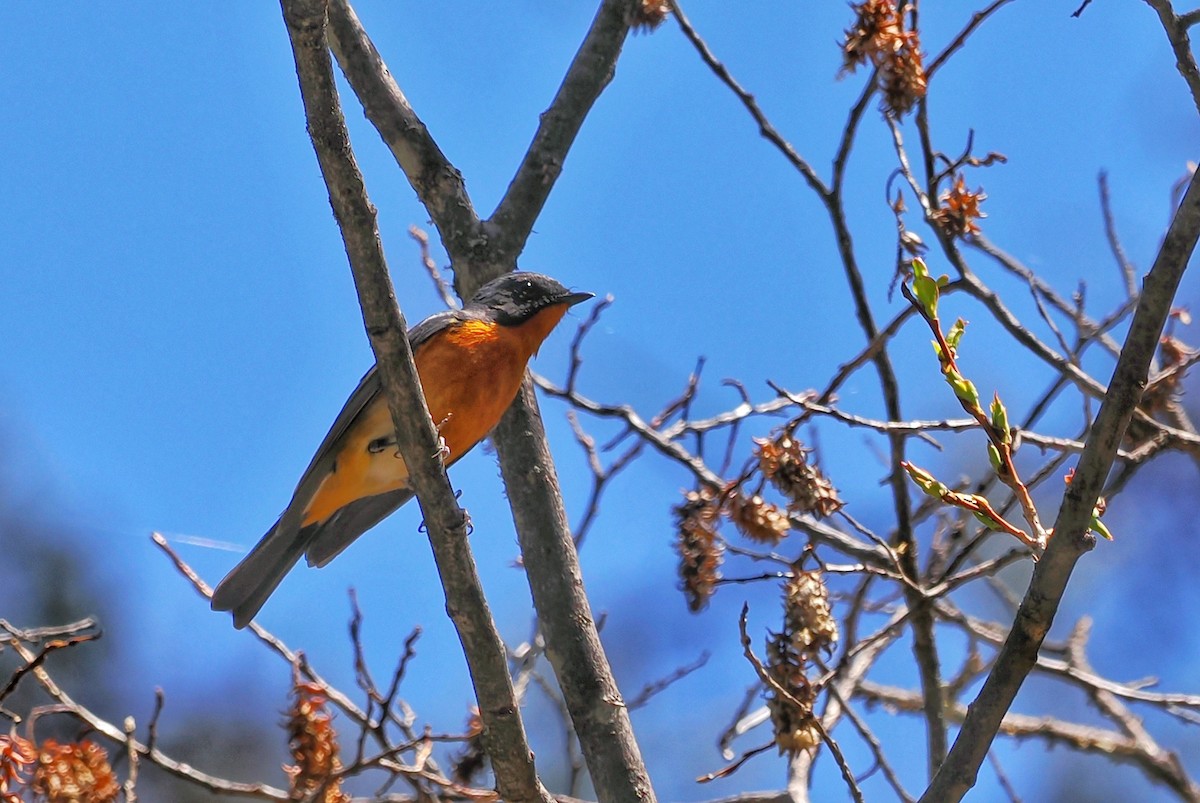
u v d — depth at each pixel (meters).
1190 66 7.04
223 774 14.85
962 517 12.77
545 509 10.31
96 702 14.61
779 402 11.77
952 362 6.78
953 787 6.75
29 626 14.70
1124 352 6.23
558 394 11.82
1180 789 12.41
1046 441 10.71
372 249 7.48
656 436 11.55
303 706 9.00
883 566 11.29
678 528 9.93
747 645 7.91
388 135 11.61
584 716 9.61
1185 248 6.11
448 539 7.90
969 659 12.42
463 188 11.65
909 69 10.27
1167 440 10.62
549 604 9.95
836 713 11.13
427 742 9.73
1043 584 6.54
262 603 10.85
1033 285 11.47
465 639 8.00
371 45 11.59
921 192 10.66
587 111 12.03
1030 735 12.71
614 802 9.31
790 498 9.90
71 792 7.96
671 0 11.26
